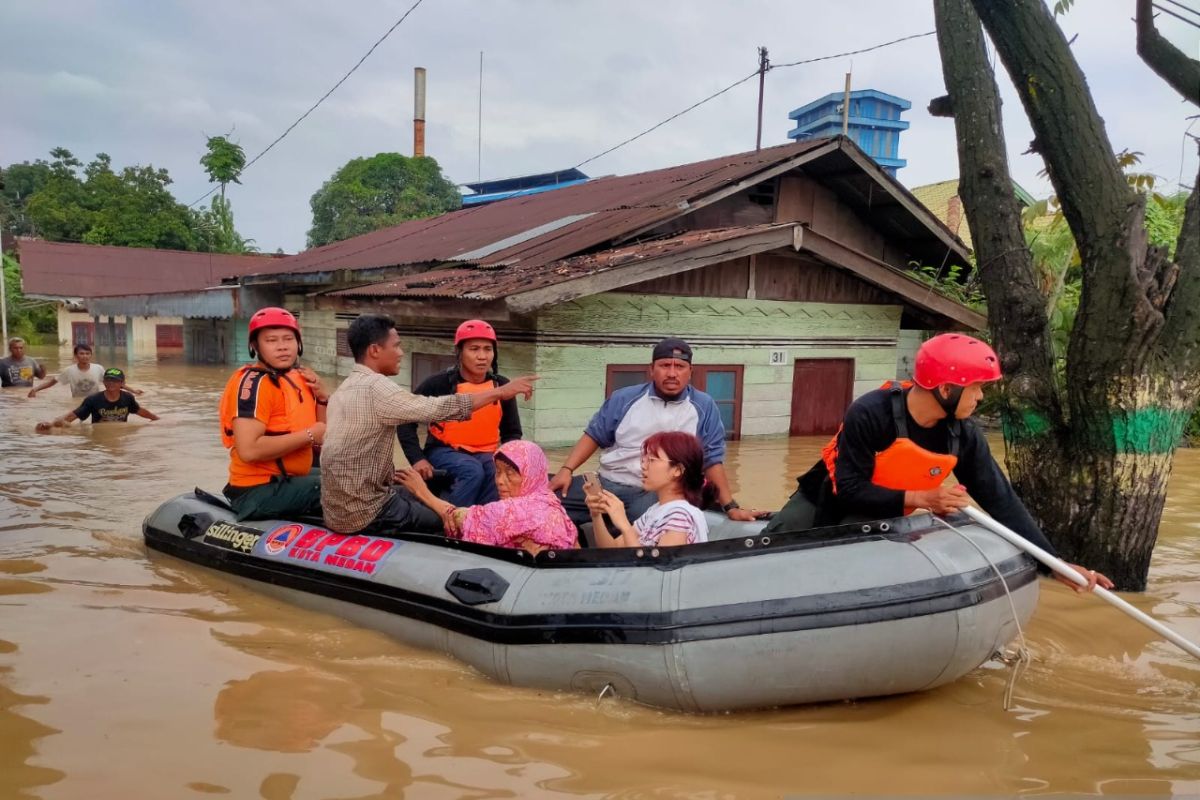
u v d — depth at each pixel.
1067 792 2.92
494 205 18.97
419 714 3.33
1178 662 4.13
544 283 8.32
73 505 6.54
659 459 3.89
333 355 17.28
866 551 3.38
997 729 3.38
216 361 21.06
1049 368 5.48
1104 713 3.56
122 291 26.61
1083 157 4.95
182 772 2.82
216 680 3.56
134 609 4.36
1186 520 6.97
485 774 2.89
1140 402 4.99
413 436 5.38
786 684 3.34
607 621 3.43
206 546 4.97
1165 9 4.55
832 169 12.12
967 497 3.34
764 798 2.82
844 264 10.43
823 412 11.65
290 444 4.83
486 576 3.80
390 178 44.50
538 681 3.59
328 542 4.51
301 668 3.71
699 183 11.64
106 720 3.17
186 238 35.84
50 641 3.90
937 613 3.26
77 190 36.25
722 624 3.31
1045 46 4.93
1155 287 5.00
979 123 5.68
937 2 5.89
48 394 13.14
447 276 10.56
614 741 3.18
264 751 2.98
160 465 8.09
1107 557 5.17
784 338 11.11
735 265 10.60
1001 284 5.59
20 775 2.78
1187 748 3.25
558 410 9.56
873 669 3.32
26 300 32.50
